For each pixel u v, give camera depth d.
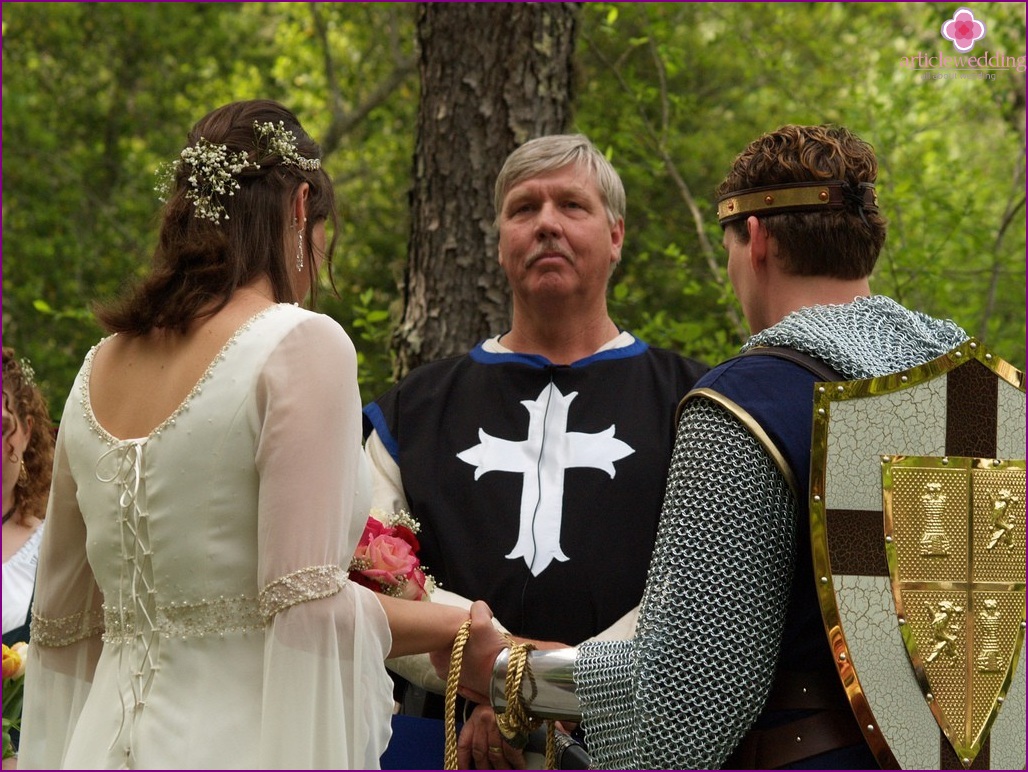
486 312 3.89
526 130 3.92
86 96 12.48
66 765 1.94
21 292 10.62
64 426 2.12
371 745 1.95
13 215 11.25
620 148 5.95
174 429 1.92
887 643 1.83
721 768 1.85
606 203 3.06
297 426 1.87
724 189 2.10
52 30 12.05
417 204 3.99
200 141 2.06
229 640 1.89
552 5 3.98
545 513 2.81
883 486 1.85
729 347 5.08
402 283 4.08
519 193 3.01
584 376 2.99
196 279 1.99
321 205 2.14
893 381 1.87
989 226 6.14
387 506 2.88
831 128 2.09
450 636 2.33
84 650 2.19
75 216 12.05
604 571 2.74
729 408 1.86
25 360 3.19
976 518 1.88
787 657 1.87
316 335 1.94
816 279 2.02
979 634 1.87
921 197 5.84
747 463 1.83
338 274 10.16
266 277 2.04
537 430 2.92
